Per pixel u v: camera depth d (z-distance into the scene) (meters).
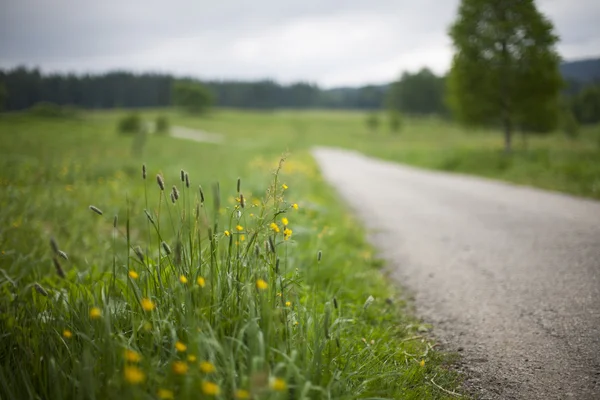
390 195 11.59
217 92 187.00
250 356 2.02
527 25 17.08
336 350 2.52
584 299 3.73
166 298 2.39
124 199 8.64
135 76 177.25
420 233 6.97
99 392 1.85
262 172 13.71
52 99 153.25
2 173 10.25
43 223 6.53
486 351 3.04
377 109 192.75
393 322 3.62
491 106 18.53
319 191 11.52
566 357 2.86
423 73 95.31
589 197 8.89
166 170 14.72
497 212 8.16
